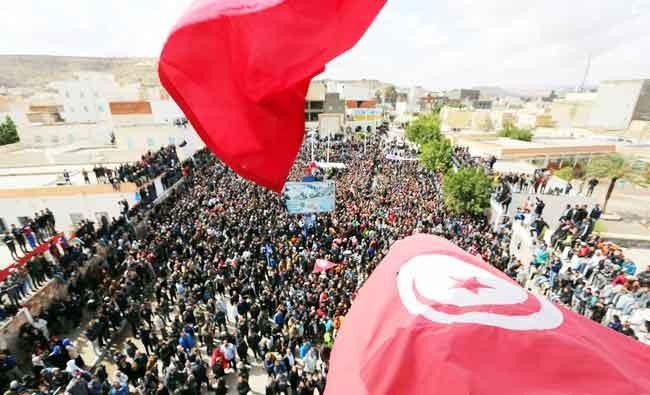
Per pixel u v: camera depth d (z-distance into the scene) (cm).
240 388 851
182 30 226
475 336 240
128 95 5950
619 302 1163
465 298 275
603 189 3338
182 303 1169
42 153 3092
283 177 262
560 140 4375
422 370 235
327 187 1805
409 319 265
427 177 3256
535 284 1448
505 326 248
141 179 2264
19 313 1112
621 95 5653
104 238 1595
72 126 4350
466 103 11962
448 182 2384
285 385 877
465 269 318
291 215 1972
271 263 1444
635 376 231
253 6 218
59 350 970
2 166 2981
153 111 4488
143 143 3494
